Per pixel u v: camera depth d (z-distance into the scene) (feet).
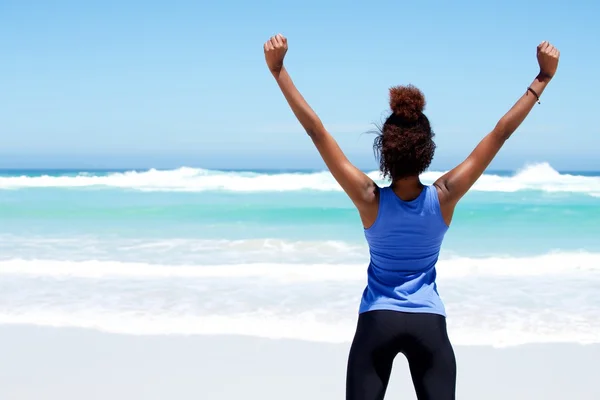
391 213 9.05
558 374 18.10
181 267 31.83
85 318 23.35
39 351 19.90
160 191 80.07
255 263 34.12
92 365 18.72
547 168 85.61
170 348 20.18
